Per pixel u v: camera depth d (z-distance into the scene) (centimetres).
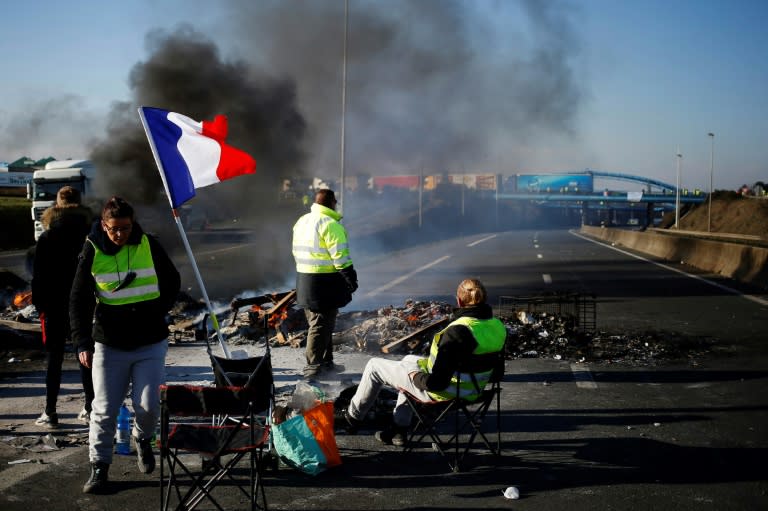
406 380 506
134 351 438
